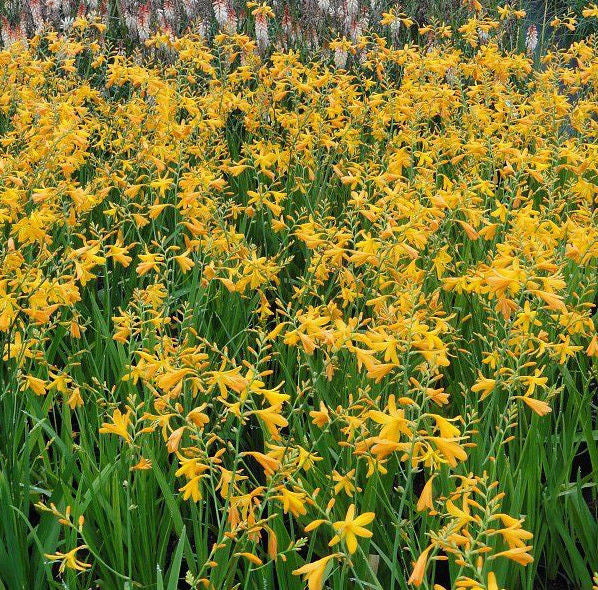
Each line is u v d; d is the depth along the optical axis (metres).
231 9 6.76
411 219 3.17
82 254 2.90
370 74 7.33
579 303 3.29
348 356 3.08
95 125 5.23
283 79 5.88
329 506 1.95
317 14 7.42
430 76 5.70
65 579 2.52
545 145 4.86
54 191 3.37
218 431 3.17
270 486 2.05
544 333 2.75
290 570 2.43
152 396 2.77
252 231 4.96
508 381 2.53
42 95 6.05
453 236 4.62
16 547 2.44
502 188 4.43
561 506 2.92
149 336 3.08
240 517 2.18
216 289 3.94
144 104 5.28
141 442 2.55
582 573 2.72
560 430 3.49
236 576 2.69
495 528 2.44
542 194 5.14
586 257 3.33
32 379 2.76
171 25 7.40
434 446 2.41
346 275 3.26
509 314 2.69
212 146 5.39
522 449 2.68
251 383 2.05
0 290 2.80
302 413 3.12
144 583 2.60
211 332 3.83
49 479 3.01
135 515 2.62
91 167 5.57
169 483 2.84
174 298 3.78
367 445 2.35
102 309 4.20
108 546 2.58
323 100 5.46
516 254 3.25
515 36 8.34
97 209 4.93
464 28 6.54
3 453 2.84
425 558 1.80
